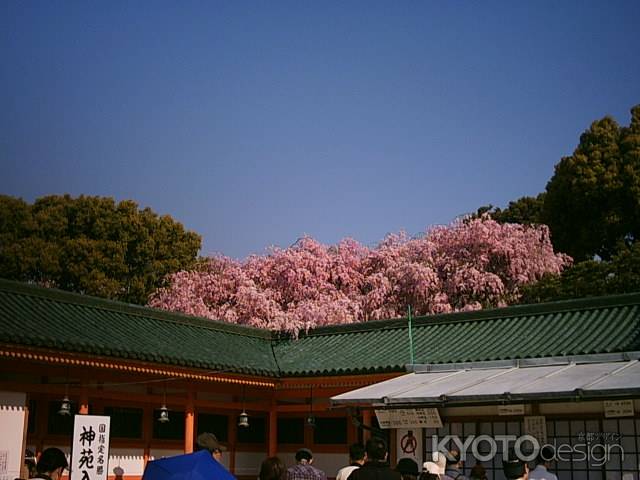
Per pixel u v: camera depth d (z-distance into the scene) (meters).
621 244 40.16
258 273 37.66
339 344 24.56
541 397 13.74
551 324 21.30
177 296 36.84
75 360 18.33
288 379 23.12
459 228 37.47
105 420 15.55
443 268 36.69
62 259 44.88
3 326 17.36
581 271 34.41
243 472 24.22
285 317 33.03
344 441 23.55
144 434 21.73
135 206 47.69
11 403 18.08
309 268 37.38
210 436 8.72
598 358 16.34
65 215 46.44
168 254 48.12
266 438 24.91
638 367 15.06
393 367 20.80
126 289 46.16
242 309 35.53
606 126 44.22
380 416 16.86
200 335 23.70
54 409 20.12
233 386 23.09
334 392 22.84
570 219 43.91
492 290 35.19
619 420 15.04
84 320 20.41
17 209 45.41
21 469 18.02
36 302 20.02
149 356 19.55
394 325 24.42
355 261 38.22
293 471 10.65
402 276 35.94
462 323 23.22
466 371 18.11
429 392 15.61
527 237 36.88
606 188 41.91
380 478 8.75
